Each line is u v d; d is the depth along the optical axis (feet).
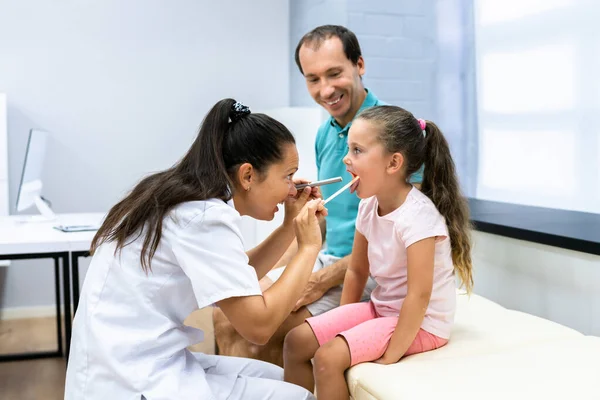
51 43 12.46
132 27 12.91
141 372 4.25
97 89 12.79
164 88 13.20
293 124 11.00
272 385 4.81
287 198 5.34
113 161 12.99
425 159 5.63
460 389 4.46
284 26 13.85
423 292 5.12
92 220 9.86
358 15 11.09
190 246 4.28
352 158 5.35
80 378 4.38
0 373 9.36
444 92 11.27
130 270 4.42
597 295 6.44
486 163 10.50
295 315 6.43
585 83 8.48
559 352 5.10
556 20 8.91
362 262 6.00
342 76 6.72
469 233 5.79
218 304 4.52
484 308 6.51
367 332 5.18
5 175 11.56
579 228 7.24
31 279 12.64
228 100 4.76
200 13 13.30
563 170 8.93
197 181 4.53
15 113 12.35
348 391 5.12
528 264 7.34
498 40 10.05
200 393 4.31
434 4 11.28
